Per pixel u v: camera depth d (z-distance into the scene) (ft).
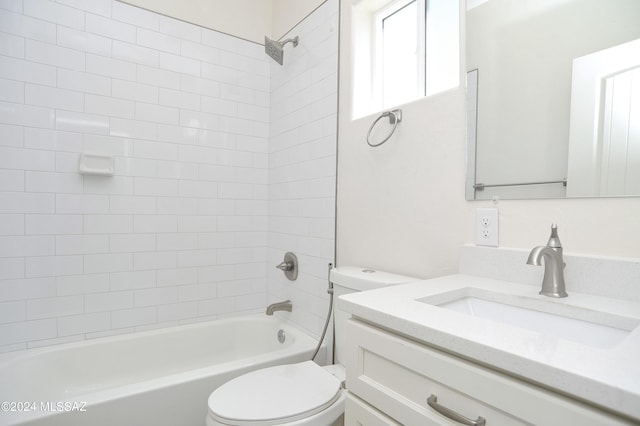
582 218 3.04
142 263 6.63
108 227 6.31
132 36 6.53
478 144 3.83
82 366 5.78
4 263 5.48
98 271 6.22
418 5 5.56
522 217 3.44
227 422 3.44
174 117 6.95
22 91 5.61
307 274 6.56
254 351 7.24
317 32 6.45
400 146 4.75
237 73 7.68
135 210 6.55
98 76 6.21
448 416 2.05
